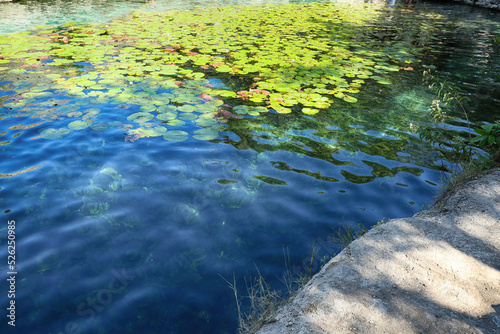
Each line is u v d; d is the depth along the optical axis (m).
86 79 4.88
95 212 2.51
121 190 2.76
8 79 4.77
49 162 3.07
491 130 3.08
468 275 1.93
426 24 9.96
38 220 2.41
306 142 3.60
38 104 4.10
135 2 11.41
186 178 2.94
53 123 3.70
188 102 4.32
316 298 1.77
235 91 4.72
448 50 7.38
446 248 2.12
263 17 9.91
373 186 2.95
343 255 2.08
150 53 6.18
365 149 3.52
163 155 3.25
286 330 1.61
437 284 1.87
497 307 1.76
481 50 7.45
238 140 3.57
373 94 4.90
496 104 4.70
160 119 3.88
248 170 3.09
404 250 2.10
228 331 1.75
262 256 2.21
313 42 7.48
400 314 1.68
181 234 2.36
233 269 2.12
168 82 4.88
